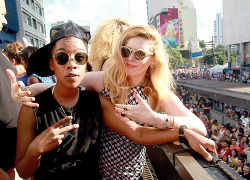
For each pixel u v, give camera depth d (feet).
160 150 5.40
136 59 4.31
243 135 26.58
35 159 3.22
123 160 4.50
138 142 4.22
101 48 7.11
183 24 315.99
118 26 7.22
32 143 3.13
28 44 12.18
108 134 4.56
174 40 250.16
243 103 40.11
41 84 4.61
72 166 3.67
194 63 292.81
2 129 4.30
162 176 5.46
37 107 3.58
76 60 3.42
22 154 3.44
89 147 3.82
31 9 89.25
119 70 4.42
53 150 3.61
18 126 3.53
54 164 3.62
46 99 3.69
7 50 9.31
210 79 109.50
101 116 4.09
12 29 67.41
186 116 4.57
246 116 34.12
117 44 4.41
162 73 4.76
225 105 47.67
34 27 94.53
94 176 4.01
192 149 4.28
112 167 4.53
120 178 4.51
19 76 9.67
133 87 4.71
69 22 3.56
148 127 4.37
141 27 4.39
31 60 3.78
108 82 4.49
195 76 132.46
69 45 3.35
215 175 3.45
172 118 4.20
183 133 4.17
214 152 4.05
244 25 135.13
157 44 4.51
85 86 4.78
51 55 3.64
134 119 4.05
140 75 4.63
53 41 3.35
